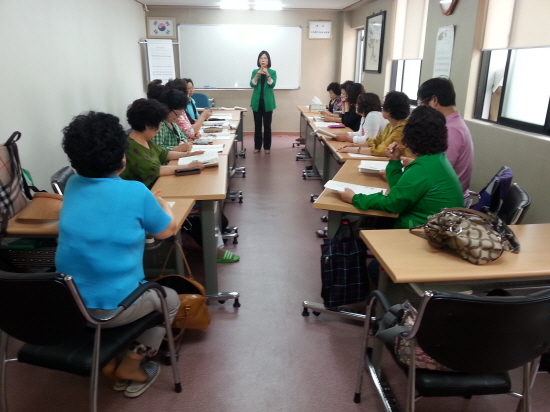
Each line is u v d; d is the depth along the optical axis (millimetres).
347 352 2078
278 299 2559
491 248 1454
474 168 3705
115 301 1435
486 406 1737
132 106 2428
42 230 1822
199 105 6520
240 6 7016
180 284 2074
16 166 2014
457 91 3941
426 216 1977
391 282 1735
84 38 4102
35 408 1723
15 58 2699
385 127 3379
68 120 3609
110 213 1404
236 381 1875
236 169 5406
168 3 6832
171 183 2441
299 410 1716
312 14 7605
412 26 5281
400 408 1718
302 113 6145
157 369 1906
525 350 1154
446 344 1141
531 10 3064
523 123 3170
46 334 1283
